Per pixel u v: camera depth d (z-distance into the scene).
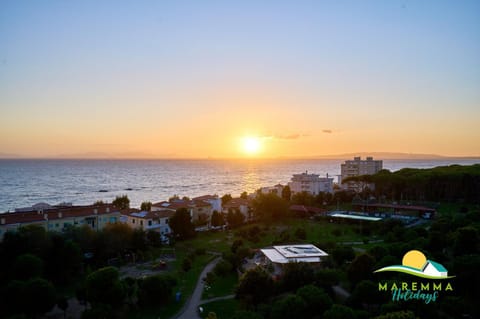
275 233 98.50
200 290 57.38
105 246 71.81
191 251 82.31
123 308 49.22
